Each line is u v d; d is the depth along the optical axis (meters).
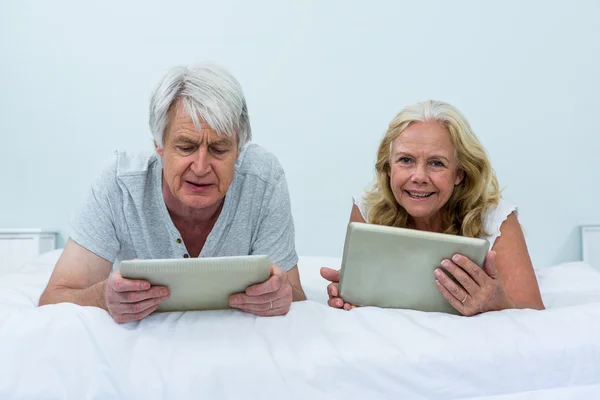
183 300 1.16
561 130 3.30
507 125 3.28
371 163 3.25
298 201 3.24
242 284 1.12
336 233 3.24
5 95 3.23
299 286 1.56
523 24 3.27
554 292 1.84
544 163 3.30
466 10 3.26
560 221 3.31
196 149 1.26
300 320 1.15
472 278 1.22
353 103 3.24
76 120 3.24
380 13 3.24
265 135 3.24
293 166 3.25
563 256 3.32
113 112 3.25
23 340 1.01
